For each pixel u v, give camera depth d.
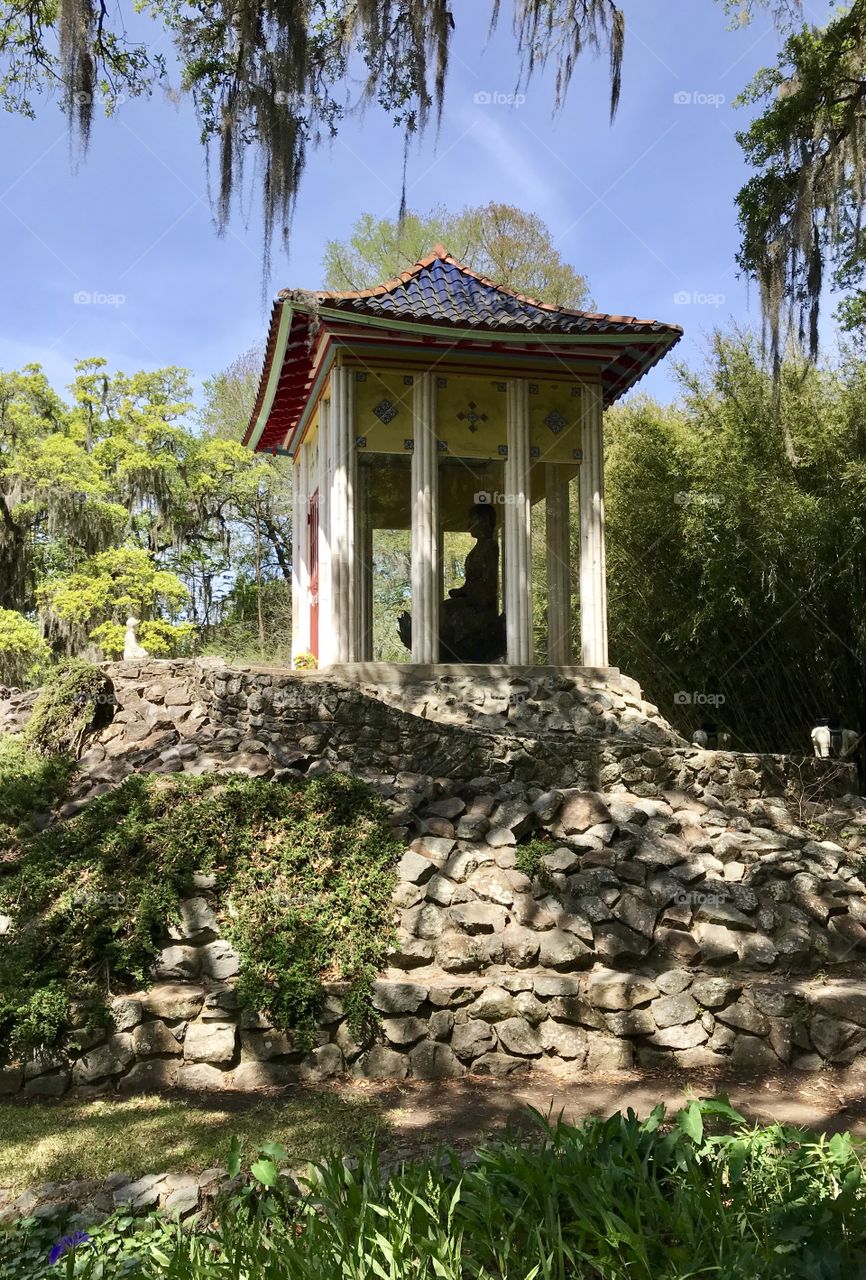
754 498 15.93
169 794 8.43
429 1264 3.66
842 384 16.84
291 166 8.93
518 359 12.71
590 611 13.05
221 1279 3.67
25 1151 5.32
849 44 12.64
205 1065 6.70
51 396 31.31
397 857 8.11
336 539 12.34
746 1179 4.20
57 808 9.68
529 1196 3.99
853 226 13.05
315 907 7.55
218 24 9.34
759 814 10.00
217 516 33.72
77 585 27.83
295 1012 6.91
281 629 32.75
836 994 7.43
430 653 12.45
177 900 7.48
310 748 10.09
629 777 9.83
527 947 7.48
